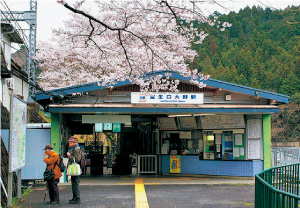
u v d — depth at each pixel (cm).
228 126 1531
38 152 1397
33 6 2167
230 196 1081
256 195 757
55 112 1365
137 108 1359
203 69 5931
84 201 998
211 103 1473
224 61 6625
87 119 1527
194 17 1009
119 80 1353
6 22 1406
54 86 2231
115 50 1350
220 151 1560
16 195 1059
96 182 1405
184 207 917
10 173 874
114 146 1995
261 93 1434
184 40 1420
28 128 1404
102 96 1433
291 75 5825
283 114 5425
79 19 1623
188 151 1644
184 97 1367
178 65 1384
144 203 967
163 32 1251
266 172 880
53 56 2114
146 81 1378
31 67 2211
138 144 1973
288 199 518
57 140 1399
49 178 945
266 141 1488
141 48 1331
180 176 1633
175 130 1661
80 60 2048
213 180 1468
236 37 7188
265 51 6919
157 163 1706
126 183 1369
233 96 1484
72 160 959
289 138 5275
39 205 940
